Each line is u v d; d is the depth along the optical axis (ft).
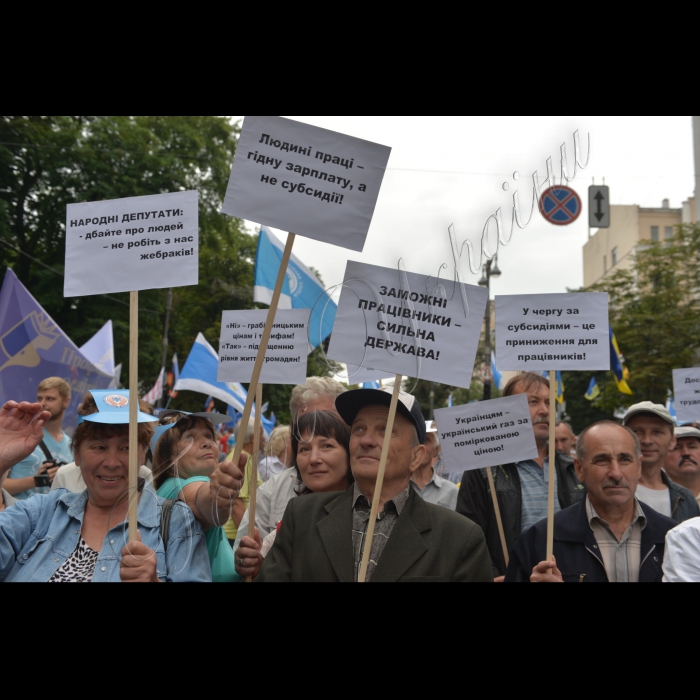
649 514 10.09
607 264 203.72
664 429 14.12
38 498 9.04
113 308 75.20
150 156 76.07
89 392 8.90
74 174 73.26
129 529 7.95
